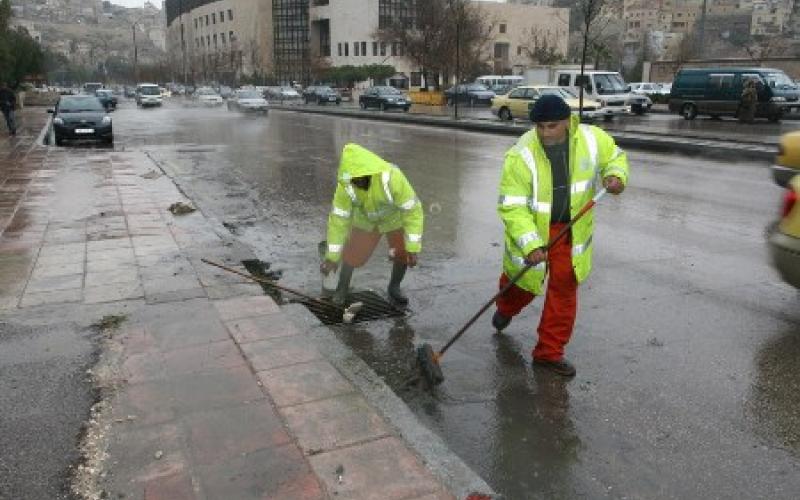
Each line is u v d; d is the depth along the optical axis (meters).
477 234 8.17
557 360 4.34
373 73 79.62
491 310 5.52
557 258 4.15
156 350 4.40
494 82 48.22
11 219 8.66
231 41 107.19
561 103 3.87
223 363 4.20
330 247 5.21
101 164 14.55
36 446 3.29
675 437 3.61
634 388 4.16
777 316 5.32
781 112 24.61
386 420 3.53
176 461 3.15
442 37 49.31
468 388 4.18
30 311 5.15
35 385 3.93
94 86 68.12
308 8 96.19
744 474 3.27
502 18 90.50
